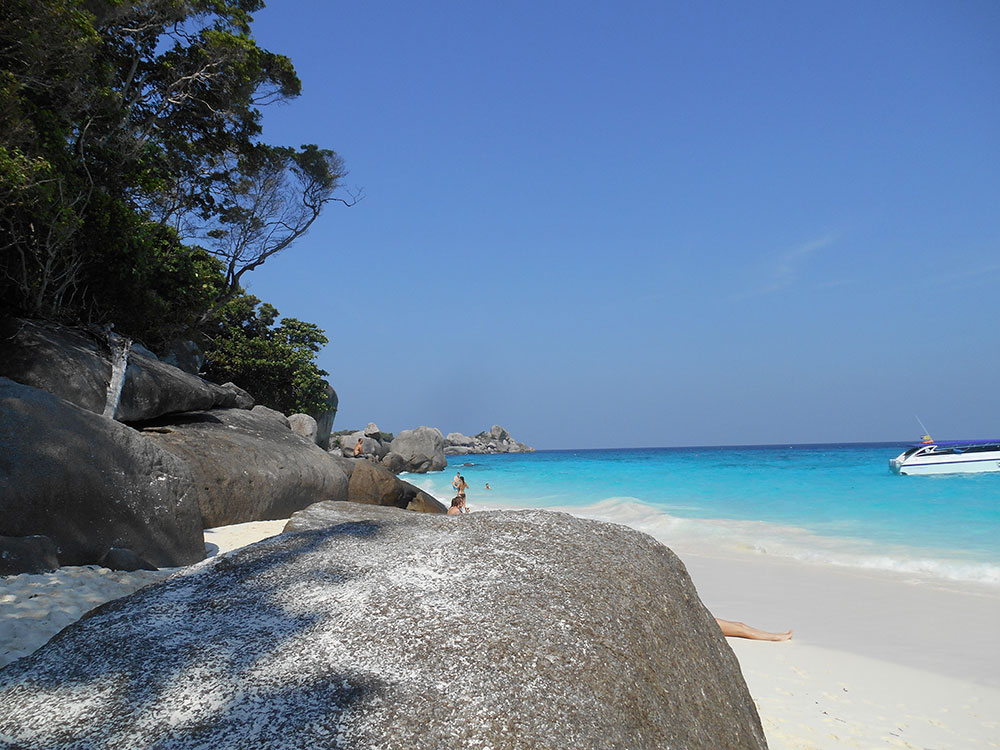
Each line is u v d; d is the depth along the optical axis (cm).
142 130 2000
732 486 2505
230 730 164
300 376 3425
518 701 182
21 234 1216
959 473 2603
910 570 998
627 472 3684
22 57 1229
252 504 1088
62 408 675
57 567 594
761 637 658
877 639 661
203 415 1270
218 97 2142
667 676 230
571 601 232
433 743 164
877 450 8219
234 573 250
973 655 608
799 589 882
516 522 292
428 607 217
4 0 1126
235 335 3400
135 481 701
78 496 646
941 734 444
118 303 1569
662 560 296
